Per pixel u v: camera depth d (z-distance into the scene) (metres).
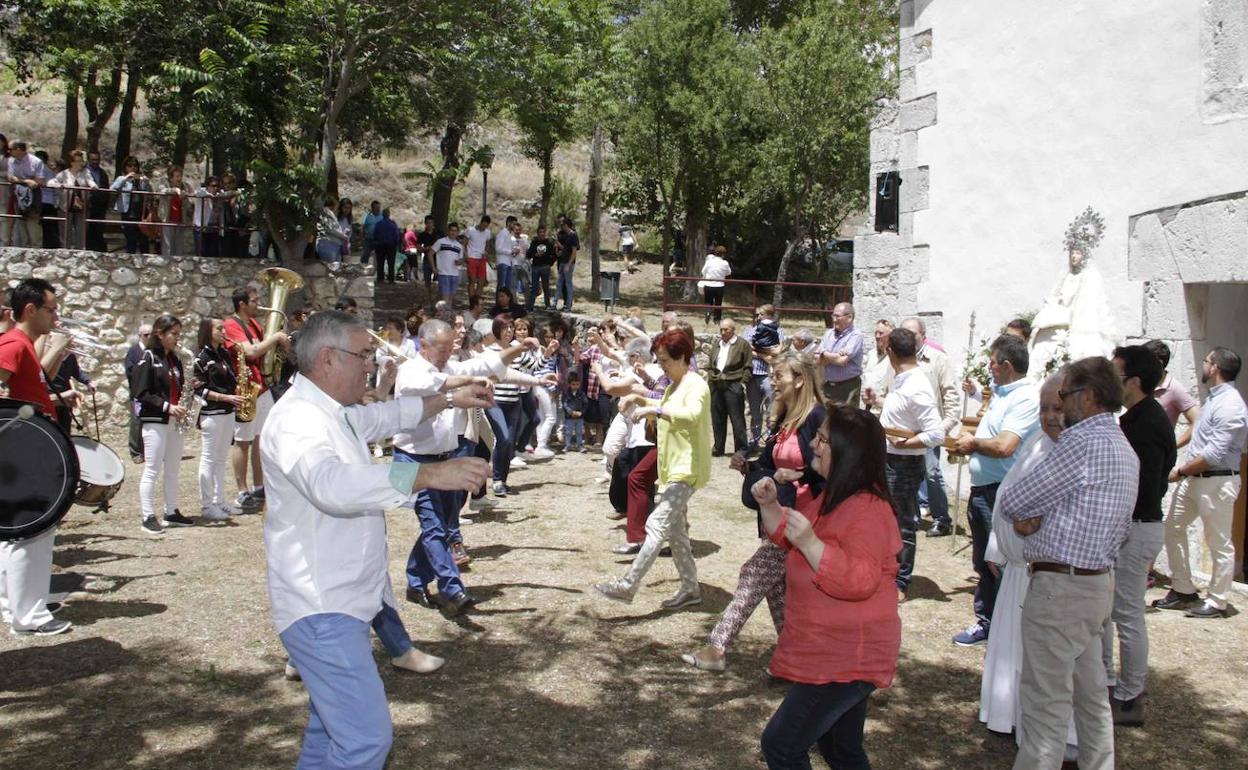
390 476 3.12
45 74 20.25
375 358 6.27
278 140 14.86
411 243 22.23
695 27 22.91
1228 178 6.79
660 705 4.94
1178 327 7.19
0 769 4.12
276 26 14.81
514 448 10.06
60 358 6.39
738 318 21.34
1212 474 6.36
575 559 7.52
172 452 8.17
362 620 3.33
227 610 6.16
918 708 5.01
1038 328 7.84
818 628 3.34
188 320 13.70
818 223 26.78
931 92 9.31
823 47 22.17
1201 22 6.96
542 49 16.38
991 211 8.73
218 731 4.54
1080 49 7.86
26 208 13.11
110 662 5.31
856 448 3.41
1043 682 3.81
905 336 6.29
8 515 4.95
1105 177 7.70
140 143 28.39
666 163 23.56
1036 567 3.88
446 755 4.37
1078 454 3.77
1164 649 5.90
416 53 15.62
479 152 20.12
